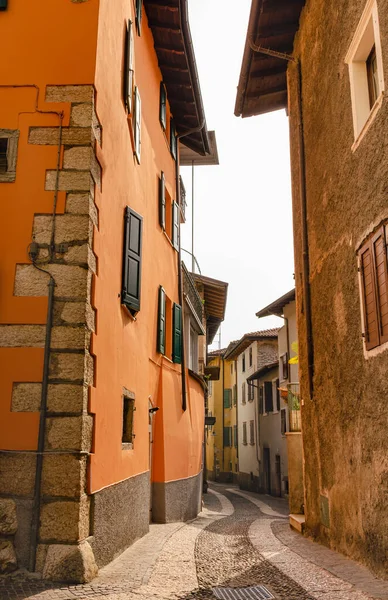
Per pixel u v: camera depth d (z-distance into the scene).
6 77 6.69
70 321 6.08
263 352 31.77
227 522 13.12
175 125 14.77
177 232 14.35
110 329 7.12
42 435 5.78
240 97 11.88
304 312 9.48
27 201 6.36
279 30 10.26
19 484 5.69
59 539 5.57
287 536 9.29
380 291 5.94
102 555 6.37
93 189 6.55
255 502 23.88
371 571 5.89
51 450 5.76
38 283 6.15
